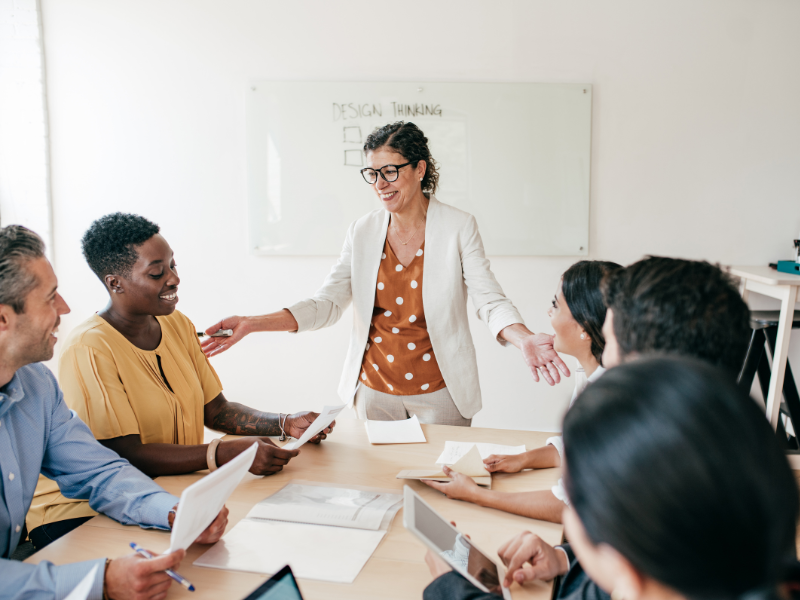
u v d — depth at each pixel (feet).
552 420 10.37
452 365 6.16
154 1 9.59
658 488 1.20
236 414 5.24
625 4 9.53
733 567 1.19
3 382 3.35
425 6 9.58
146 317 4.74
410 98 9.75
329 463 4.57
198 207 10.07
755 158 9.86
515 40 9.64
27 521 4.25
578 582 2.94
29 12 9.45
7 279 3.08
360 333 6.37
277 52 9.71
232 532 3.54
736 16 9.52
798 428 9.05
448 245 6.10
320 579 3.08
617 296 2.50
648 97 9.75
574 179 9.93
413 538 3.49
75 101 9.77
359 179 9.95
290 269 10.23
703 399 1.27
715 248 10.09
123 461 3.92
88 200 10.00
